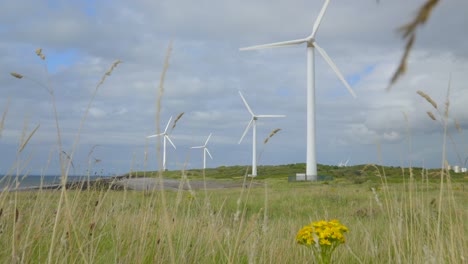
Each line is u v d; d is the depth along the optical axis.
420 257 4.55
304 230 4.69
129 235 5.07
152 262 4.40
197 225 5.78
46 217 4.56
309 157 60.34
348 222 9.82
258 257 4.82
